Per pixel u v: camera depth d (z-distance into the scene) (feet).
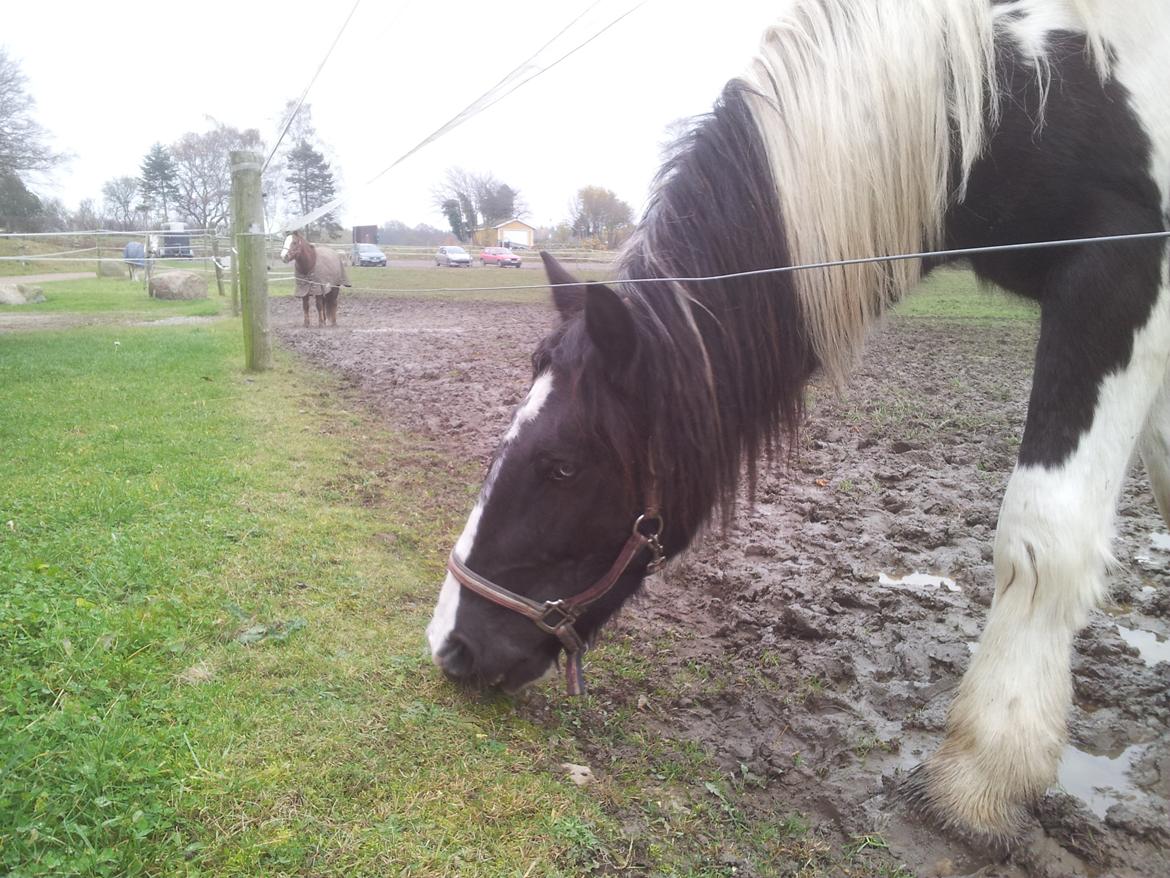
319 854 5.84
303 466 15.93
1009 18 7.12
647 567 7.43
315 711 7.59
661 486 7.02
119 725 6.84
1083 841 6.68
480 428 19.95
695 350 6.86
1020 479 6.66
